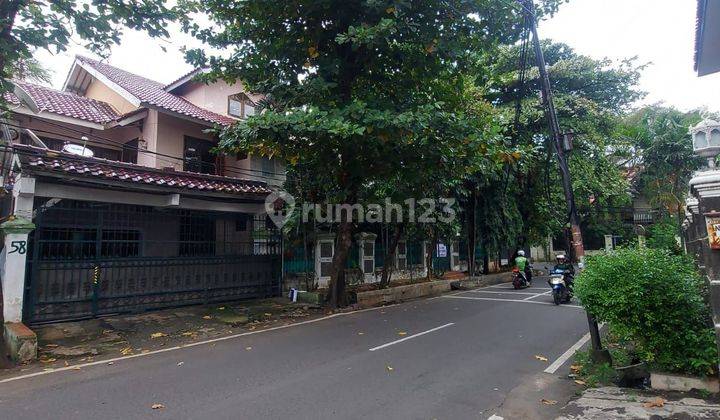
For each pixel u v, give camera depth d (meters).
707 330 4.98
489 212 19.95
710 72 7.46
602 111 19.67
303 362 6.62
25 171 8.41
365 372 6.11
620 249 6.11
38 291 8.80
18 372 6.30
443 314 11.16
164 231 11.41
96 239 9.77
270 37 10.66
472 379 5.84
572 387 5.55
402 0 8.48
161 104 13.87
